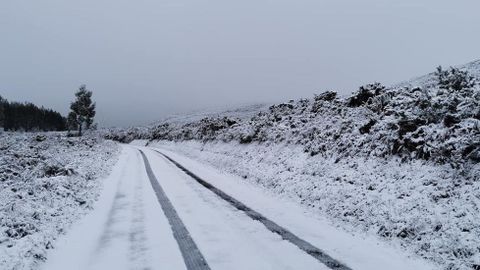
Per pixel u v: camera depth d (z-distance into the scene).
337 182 10.83
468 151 7.97
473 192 7.09
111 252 6.95
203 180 16.06
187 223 8.76
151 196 12.40
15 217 8.34
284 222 8.73
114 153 33.19
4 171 14.03
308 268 5.88
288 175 13.79
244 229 8.16
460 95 9.72
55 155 21.14
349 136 12.85
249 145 22.31
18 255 6.51
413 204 7.78
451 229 6.54
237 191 13.12
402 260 6.19
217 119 37.56
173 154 34.47
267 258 6.36
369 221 8.12
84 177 15.59
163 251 6.87
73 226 8.88
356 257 6.36
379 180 9.50
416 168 8.93
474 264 5.59
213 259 6.38
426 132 9.41
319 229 8.12
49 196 10.72
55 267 6.34
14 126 106.00
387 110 11.51
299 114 20.58
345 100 17.09
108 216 9.76
